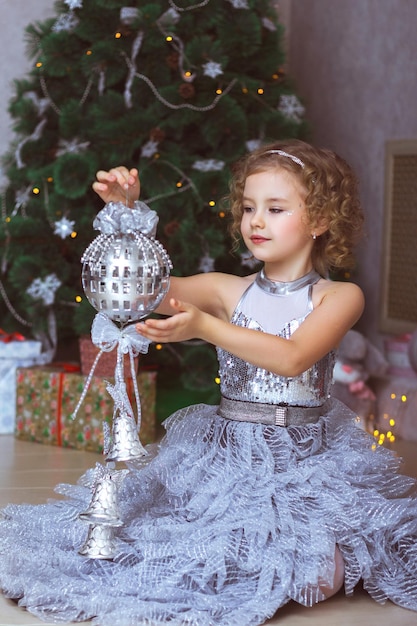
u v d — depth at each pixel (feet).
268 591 6.76
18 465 11.43
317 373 7.66
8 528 7.74
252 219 7.63
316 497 7.27
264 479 7.32
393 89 15.96
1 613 6.75
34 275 13.28
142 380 12.31
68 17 13.41
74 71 13.53
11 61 15.85
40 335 13.89
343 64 17.03
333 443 7.88
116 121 12.93
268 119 13.67
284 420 7.57
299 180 7.57
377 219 16.30
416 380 13.80
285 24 18.20
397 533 7.48
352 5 16.80
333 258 7.97
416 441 13.39
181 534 7.14
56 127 14.08
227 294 8.02
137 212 7.03
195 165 13.16
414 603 7.11
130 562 7.11
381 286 16.11
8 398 13.35
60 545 7.51
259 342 6.91
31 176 13.51
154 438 12.63
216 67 12.91
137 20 12.84
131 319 6.99
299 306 7.65
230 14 13.57
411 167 15.58
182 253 12.91
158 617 6.52
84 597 6.66
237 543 7.00
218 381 12.24
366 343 13.84
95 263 6.90
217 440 7.68
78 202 13.24
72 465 11.48
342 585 7.29
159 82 13.23
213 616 6.61
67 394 12.43
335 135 17.28
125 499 7.75
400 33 15.80
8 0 15.78
